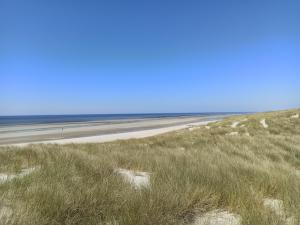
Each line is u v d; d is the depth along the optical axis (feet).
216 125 117.29
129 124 238.07
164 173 19.74
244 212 12.64
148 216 11.50
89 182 16.72
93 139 98.02
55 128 182.50
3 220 10.37
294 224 11.68
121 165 26.45
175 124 225.35
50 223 11.03
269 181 17.79
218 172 20.24
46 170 20.06
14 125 241.55
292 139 48.24
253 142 43.09
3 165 24.54
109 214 11.96
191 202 13.65
